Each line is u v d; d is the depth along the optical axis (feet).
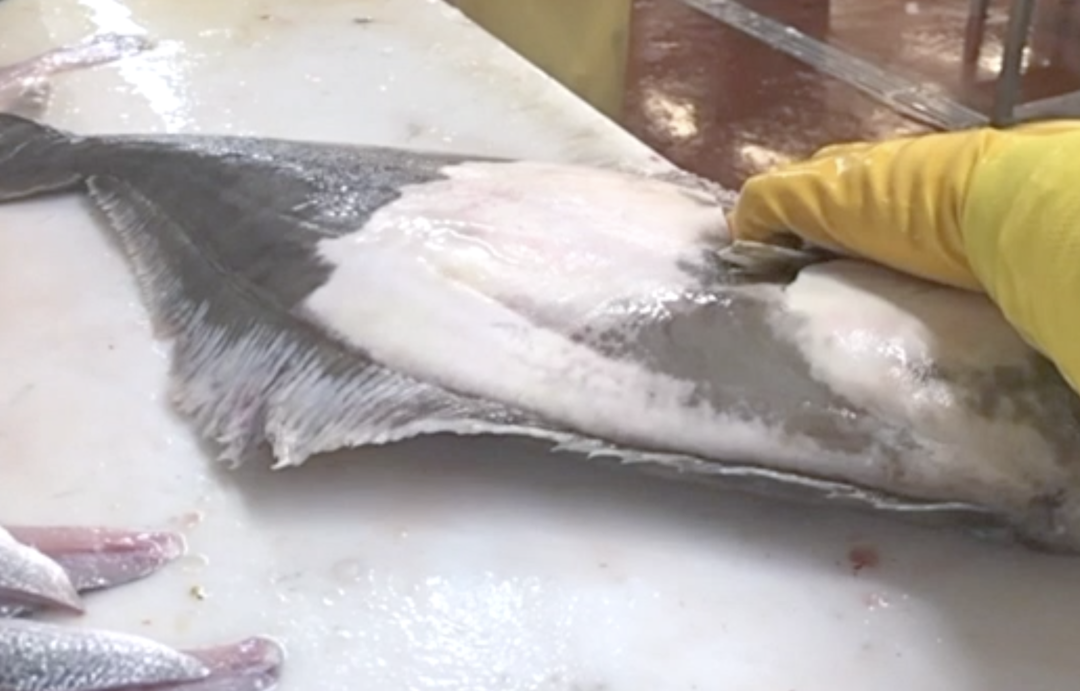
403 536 3.67
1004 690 3.29
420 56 5.86
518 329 3.71
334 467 3.85
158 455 3.89
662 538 3.66
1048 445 3.37
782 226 3.71
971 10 11.04
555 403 3.63
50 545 3.55
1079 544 3.46
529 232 3.91
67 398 4.07
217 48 5.90
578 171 4.25
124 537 3.61
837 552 3.61
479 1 7.11
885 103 9.68
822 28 11.01
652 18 11.21
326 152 4.42
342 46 5.92
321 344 3.83
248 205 4.19
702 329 3.62
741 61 10.42
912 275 3.61
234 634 3.43
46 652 3.23
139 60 5.80
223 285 4.12
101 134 5.30
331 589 3.54
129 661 3.26
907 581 3.54
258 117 5.42
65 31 6.03
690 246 3.85
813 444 3.50
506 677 3.34
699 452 3.58
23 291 4.47
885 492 3.51
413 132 5.32
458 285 3.79
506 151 5.18
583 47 7.28
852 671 3.34
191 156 4.45
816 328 3.56
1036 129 3.47
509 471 3.84
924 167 3.47
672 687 3.32
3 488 3.80
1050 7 10.93
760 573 3.57
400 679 3.34
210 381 3.99
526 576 3.57
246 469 3.84
